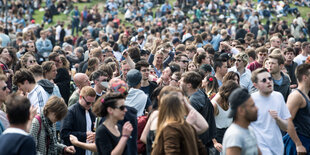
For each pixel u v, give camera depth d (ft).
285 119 36.94
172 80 45.09
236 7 215.92
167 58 65.57
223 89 38.65
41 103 40.60
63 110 33.81
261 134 35.99
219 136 39.60
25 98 27.02
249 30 152.05
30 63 55.77
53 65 50.16
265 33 153.69
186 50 69.77
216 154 40.34
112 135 30.71
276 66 47.62
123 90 35.27
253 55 63.36
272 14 222.07
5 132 26.20
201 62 57.82
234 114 27.09
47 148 34.27
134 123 34.09
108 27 160.56
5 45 102.12
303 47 69.21
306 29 184.34
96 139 30.73
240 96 26.86
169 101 26.58
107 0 232.94
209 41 103.91
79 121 37.76
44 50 103.45
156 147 26.20
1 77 34.99
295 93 38.58
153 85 47.55
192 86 36.81
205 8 218.18
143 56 68.18
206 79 44.91
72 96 44.83
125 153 31.35
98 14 196.03
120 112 30.60
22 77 40.70
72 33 187.52
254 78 36.78
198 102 35.78
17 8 201.98
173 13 210.38
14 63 58.03
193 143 25.96
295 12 221.05
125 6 222.48
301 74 38.63
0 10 201.57
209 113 36.76
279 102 36.83
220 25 153.58
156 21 178.91
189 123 28.30
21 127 26.58
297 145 37.45
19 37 101.76
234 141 26.61
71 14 187.93
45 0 240.94
